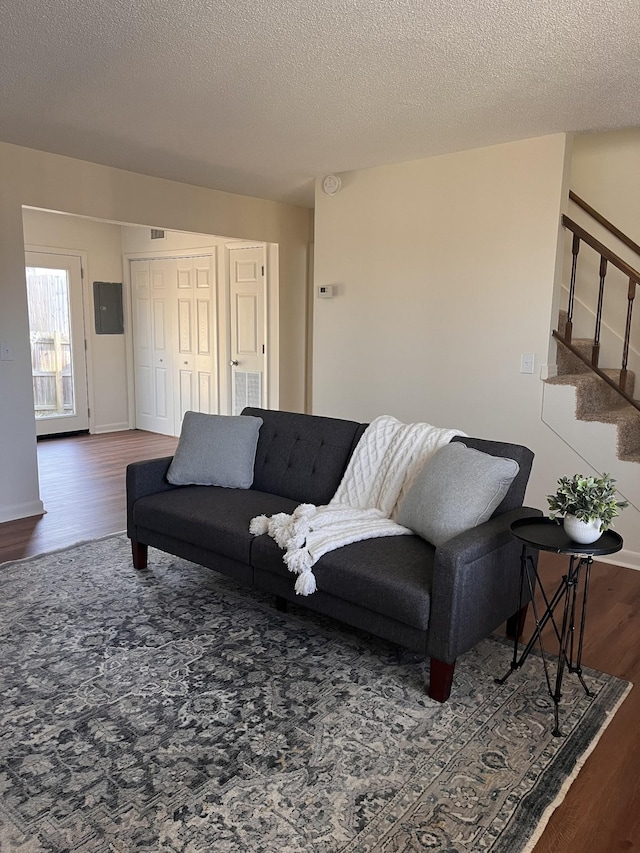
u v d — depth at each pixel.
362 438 3.07
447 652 2.11
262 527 2.71
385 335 4.54
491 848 1.59
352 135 3.63
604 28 2.26
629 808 1.74
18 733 2.00
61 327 6.80
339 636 2.68
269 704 2.18
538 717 2.13
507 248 3.87
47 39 2.40
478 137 3.67
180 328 6.84
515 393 3.96
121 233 7.17
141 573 3.31
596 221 4.41
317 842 1.60
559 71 2.67
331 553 2.40
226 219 5.25
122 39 2.40
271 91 2.93
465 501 2.37
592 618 2.90
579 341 4.29
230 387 6.43
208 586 3.16
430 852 1.57
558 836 1.64
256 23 2.25
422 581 2.18
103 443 6.66
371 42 2.40
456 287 4.13
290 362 6.02
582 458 3.74
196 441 3.41
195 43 2.43
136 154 4.07
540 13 2.16
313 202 5.67
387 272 4.46
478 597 2.18
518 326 3.89
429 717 2.12
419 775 1.84
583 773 1.87
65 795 1.74
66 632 2.67
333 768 1.87
